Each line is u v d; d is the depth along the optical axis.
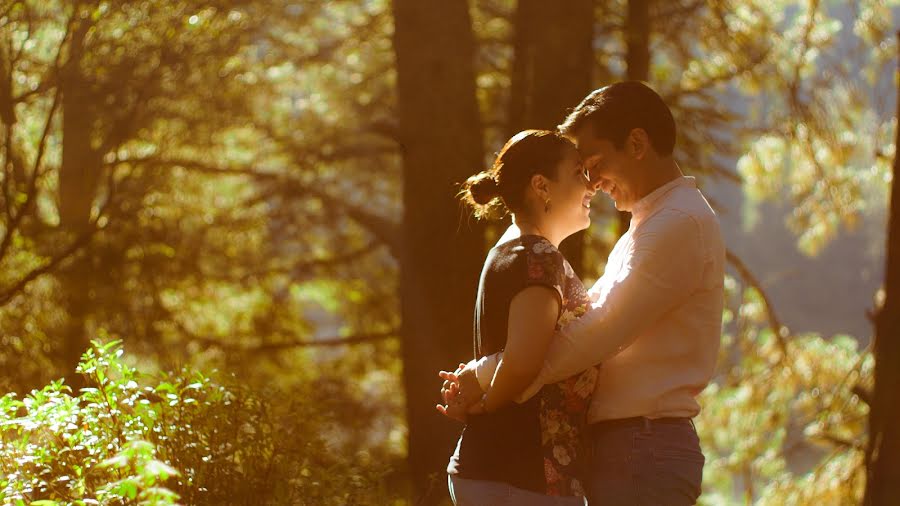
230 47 10.35
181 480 4.28
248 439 4.63
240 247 15.75
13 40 8.78
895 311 7.90
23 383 9.12
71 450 4.22
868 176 16.02
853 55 14.99
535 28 10.35
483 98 15.39
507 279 3.64
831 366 16.06
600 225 16.17
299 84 17.73
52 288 10.27
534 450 3.66
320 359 17.81
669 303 3.77
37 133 10.20
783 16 16.91
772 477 15.88
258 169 16.75
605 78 14.09
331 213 15.97
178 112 11.38
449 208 11.43
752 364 16.42
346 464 5.07
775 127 15.83
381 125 13.89
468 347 11.55
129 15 9.12
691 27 14.28
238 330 16.19
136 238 11.43
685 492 3.79
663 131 3.98
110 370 4.47
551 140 3.84
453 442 11.45
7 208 8.64
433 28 11.41
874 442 7.85
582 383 3.78
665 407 3.82
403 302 11.79
